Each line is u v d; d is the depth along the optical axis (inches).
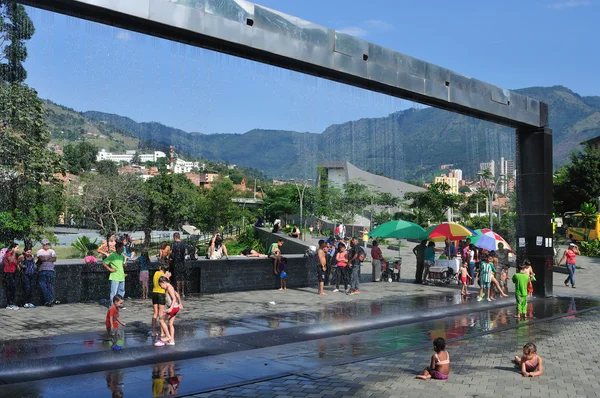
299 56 401.4
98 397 251.4
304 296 640.4
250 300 593.3
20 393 255.3
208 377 290.8
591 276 1067.9
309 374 302.8
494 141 892.0
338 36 432.1
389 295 676.1
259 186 3341.5
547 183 695.1
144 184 1683.1
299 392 267.7
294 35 398.9
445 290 747.4
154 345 359.9
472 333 444.8
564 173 2319.1
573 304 647.1
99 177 1486.2
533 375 308.3
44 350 340.5
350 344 389.1
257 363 325.1
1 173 467.5
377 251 851.4
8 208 503.8
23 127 440.5
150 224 1729.8
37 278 517.0
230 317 484.1
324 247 664.4
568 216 1940.2
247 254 752.3
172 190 1824.6
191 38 353.1
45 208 562.6
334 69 427.2
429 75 515.2
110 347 351.9
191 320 465.7
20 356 323.9
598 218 1706.4
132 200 1600.6
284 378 293.7
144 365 314.5
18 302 507.8
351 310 542.0
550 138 700.7
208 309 527.5
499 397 265.3
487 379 299.9
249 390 270.2
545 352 380.2
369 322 476.4
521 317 538.0
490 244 739.4
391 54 476.4
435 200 2549.2
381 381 290.5
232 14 361.4
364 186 2174.0
